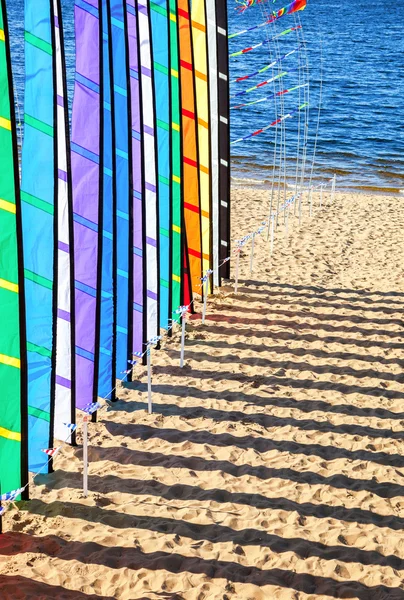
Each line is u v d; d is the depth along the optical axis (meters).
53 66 6.71
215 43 11.52
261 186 21.80
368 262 14.36
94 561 6.11
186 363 9.86
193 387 9.22
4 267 6.32
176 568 6.09
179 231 10.63
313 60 48.75
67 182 7.20
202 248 11.81
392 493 7.24
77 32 7.65
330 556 6.30
